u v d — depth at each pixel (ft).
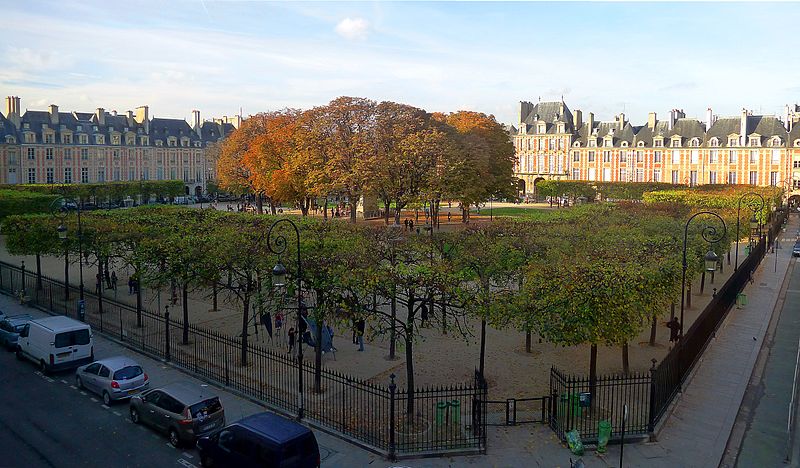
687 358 85.25
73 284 147.02
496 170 265.13
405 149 205.57
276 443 52.70
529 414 72.49
